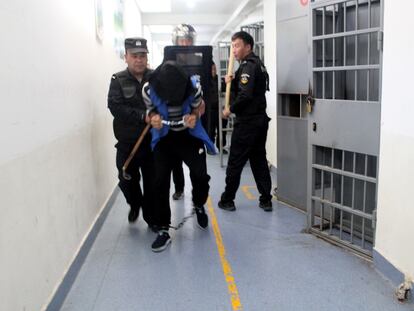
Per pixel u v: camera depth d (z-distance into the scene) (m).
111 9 4.84
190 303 2.36
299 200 3.96
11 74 1.77
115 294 2.47
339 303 2.31
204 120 3.51
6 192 1.69
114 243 3.27
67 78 2.69
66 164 2.61
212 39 16.61
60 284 2.35
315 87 3.19
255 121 3.71
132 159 3.33
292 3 3.78
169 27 12.71
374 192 3.02
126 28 6.48
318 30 3.24
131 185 3.51
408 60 2.22
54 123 2.37
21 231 1.84
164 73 2.78
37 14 2.12
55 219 2.34
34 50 2.06
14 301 1.75
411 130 2.22
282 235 3.34
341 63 3.26
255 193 4.64
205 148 3.23
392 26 2.38
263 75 3.67
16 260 1.78
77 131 2.93
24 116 1.91
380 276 2.60
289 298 2.38
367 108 2.72
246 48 3.68
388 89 2.45
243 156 3.84
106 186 4.06
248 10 9.13
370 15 2.76
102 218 3.70
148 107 2.88
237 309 2.28
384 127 2.51
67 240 2.58
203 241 3.26
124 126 3.26
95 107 3.65
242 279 2.62
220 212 3.97
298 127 3.88
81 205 2.97
